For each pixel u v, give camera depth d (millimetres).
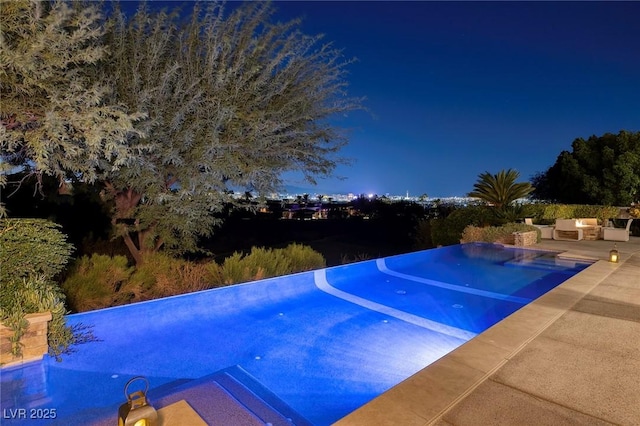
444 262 9375
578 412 2355
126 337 4355
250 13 5719
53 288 3885
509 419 2264
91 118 3600
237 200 6711
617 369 2951
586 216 16766
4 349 3293
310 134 6859
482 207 13656
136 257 7008
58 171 4359
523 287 6988
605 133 22500
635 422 2252
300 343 4316
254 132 5559
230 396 3154
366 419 2238
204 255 9867
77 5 4066
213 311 5375
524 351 3287
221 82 5215
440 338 4516
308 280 6789
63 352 3744
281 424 2787
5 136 3508
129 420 1903
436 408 2369
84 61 3920
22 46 3283
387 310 5559
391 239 17703
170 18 5371
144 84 5031
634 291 5406
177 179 6004
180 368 3660
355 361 3873
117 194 6785
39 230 3754
